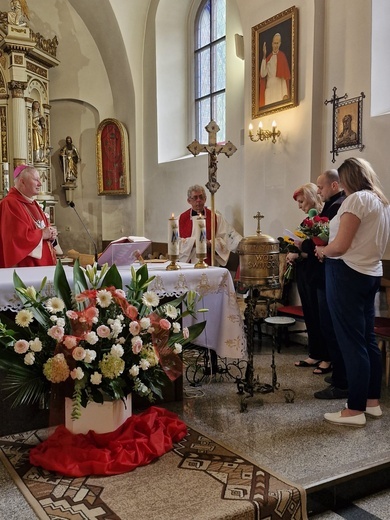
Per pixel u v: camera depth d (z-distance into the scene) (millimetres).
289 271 4500
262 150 5918
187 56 8328
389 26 4715
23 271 3461
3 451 2855
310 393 3820
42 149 8125
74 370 2619
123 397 2809
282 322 3656
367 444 2938
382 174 4609
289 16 5375
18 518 2205
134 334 2732
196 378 4195
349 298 3164
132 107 8727
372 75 4688
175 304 3123
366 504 2590
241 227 6555
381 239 3182
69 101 9266
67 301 2855
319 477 2553
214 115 7789
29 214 4285
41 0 8758
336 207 3939
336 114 5066
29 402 3062
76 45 9031
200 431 3086
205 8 7863
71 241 9422
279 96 5590
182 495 2355
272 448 2891
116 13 8141
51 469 2576
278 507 2330
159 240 8438
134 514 2205
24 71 7641
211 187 4191
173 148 8375
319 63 5199
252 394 3678
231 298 3660
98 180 9188
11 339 2738
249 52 6031
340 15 4996
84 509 2244
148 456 2672
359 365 3166
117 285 2979
